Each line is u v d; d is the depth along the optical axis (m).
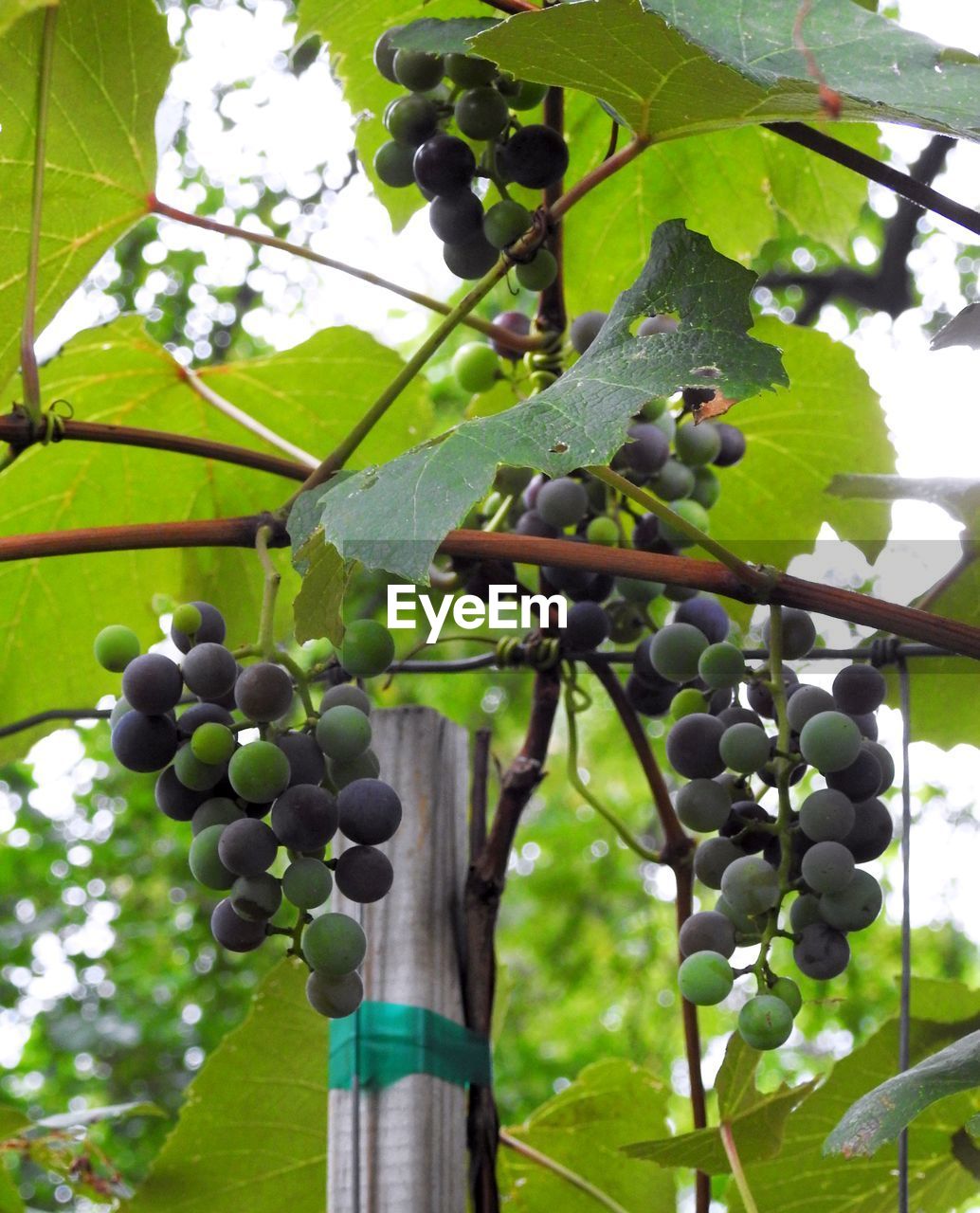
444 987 0.65
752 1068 0.64
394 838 0.66
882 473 0.86
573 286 0.87
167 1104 2.61
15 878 2.82
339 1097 0.64
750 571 0.55
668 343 0.52
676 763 0.58
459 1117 0.64
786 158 0.87
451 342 2.31
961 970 2.85
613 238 0.87
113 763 2.86
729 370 0.51
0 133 0.66
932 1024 0.71
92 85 0.67
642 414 0.69
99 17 0.66
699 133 0.59
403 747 0.67
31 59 0.65
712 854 0.57
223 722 0.54
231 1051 0.74
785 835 0.56
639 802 3.14
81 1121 0.79
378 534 0.48
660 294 0.54
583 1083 0.83
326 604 0.55
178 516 0.87
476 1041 0.65
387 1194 0.62
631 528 0.78
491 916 0.67
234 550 0.84
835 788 0.56
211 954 2.83
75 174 0.68
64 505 0.85
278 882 0.52
